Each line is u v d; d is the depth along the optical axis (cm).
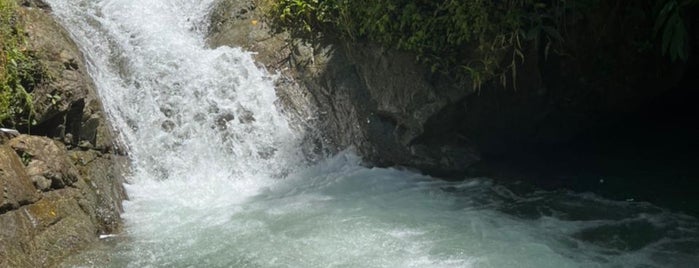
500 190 698
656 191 683
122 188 668
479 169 752
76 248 545
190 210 648
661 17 629
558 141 821
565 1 690
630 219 616
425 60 722
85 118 647
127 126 743
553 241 571
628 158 779
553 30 680
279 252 556
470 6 681
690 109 894
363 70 770
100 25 815
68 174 586
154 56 809
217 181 727
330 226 605
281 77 810
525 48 710
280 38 840
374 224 609
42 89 616
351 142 772
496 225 606
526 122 785
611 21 735
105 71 773
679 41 607
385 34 736
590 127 827
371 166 757
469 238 578
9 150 545
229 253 555
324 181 729
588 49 744
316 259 541
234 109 784
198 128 768
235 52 832
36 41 652
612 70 772
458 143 768
